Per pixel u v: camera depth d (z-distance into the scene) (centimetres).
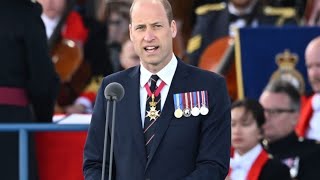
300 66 3106
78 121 2769
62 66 3578
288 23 3650
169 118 2131
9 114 2678
